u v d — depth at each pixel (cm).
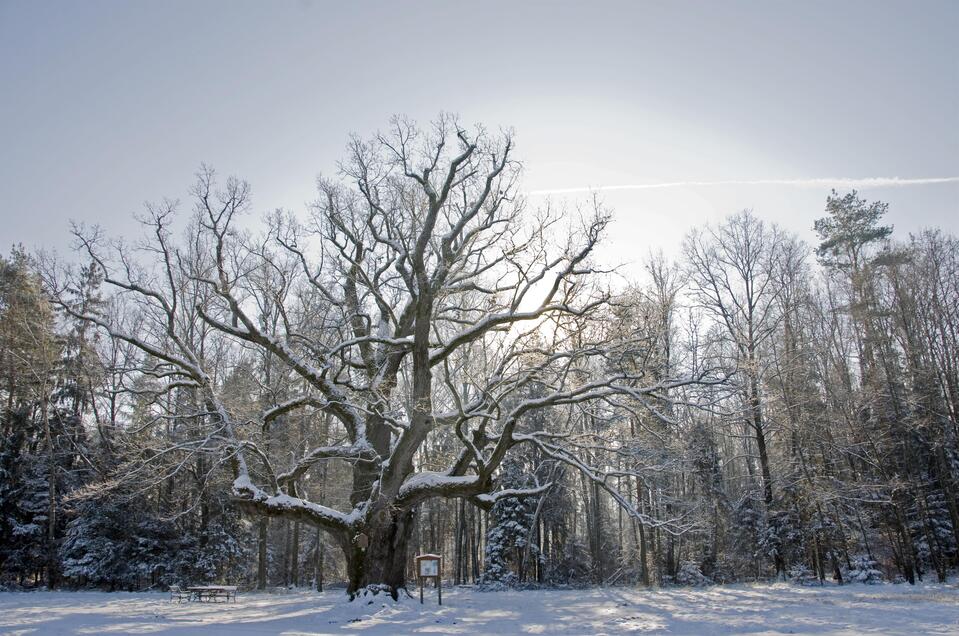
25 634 1356
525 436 2139
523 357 2123
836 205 3981
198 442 2172
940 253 3225
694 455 3056
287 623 1620
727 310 3547
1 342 3152
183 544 3416
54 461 3275
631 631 1412
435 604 2052
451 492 2077
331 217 2458
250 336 2225
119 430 3084
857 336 3531
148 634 1330
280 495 2128
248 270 2419
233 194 2288
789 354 3316
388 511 2044
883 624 1414
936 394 3081
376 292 2352
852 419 3127
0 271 3594
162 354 2212
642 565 3250
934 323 3164
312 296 3039
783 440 3225
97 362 3322
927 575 3086
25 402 3406
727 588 2744
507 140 2202
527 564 3659
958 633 1249
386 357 2438
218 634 1332
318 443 3234
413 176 2170
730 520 3538
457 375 2731
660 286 3569
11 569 3173
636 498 3288
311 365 2297
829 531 2931
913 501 3175
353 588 2033
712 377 2270
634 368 2202
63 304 2455
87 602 2327
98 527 3225
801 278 3662
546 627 1517
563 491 3909
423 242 2047
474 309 2356
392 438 2655
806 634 1277
